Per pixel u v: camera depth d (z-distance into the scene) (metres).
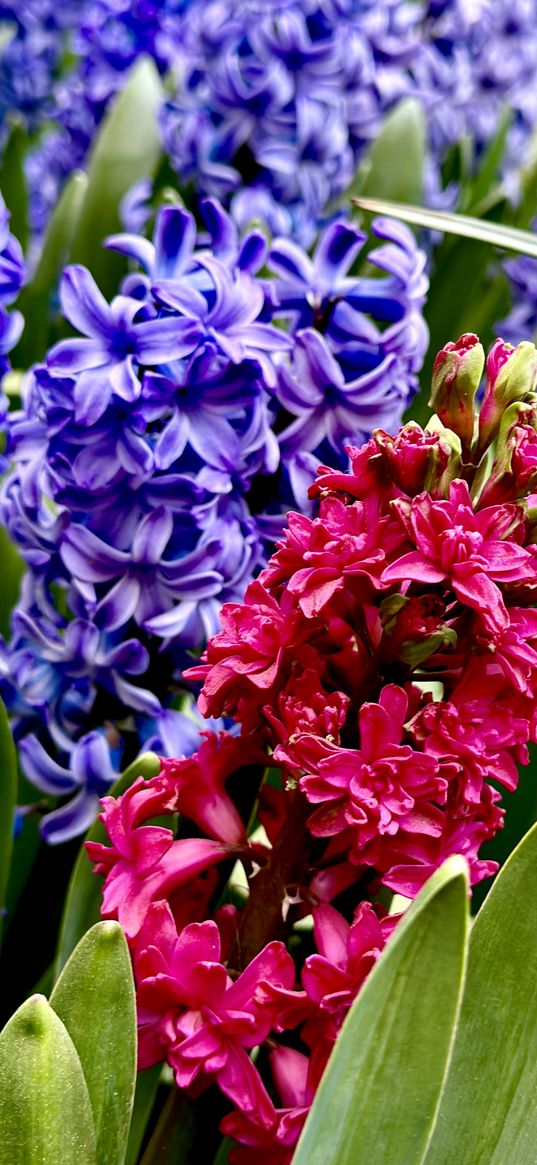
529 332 0.74
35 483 0.47
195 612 0.47
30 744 0.49
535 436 0.37
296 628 0.37
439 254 0.72
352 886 0.38
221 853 0.38
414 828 0.36
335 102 0.65
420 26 0.83
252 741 0.39
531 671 0.36
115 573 0.47
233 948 0.38
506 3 0.91
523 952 0.36
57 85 1.08
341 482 0.37
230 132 0.63
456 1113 0.37
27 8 1.00
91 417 0.44
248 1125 0.37
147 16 0.75
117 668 0.48
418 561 0.36
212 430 0.45
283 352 0.48
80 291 0.45
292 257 0.49
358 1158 0.35
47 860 0.53
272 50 0.64
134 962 0.37
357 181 0.69
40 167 0.89
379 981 0.33
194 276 0.46
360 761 0.36
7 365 0.49
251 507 0.48
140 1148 0.46
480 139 0.88
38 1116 0.35
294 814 0.38
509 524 0.36
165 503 0.46
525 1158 0.37
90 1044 0.36
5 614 0.58
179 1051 0.36
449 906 0.33
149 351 0.44
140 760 0.43
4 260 0.48
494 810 0.37
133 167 0.65
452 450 0.36
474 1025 0.37
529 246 0.46
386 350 0.48
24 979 0.53
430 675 0.38
